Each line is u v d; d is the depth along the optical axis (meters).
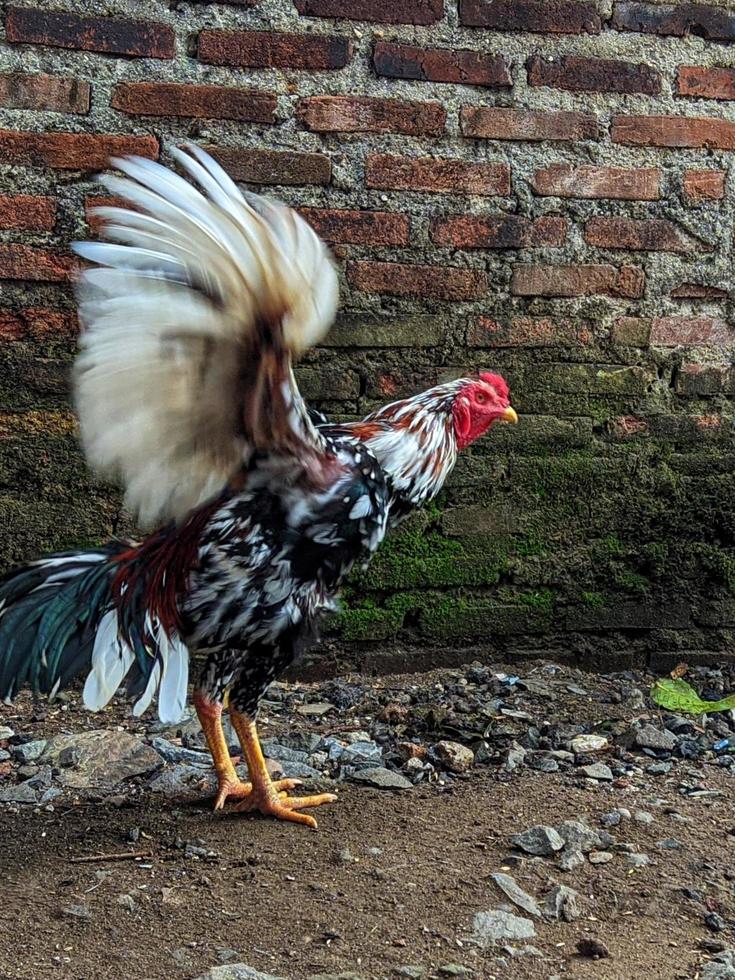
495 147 2.82
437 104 2.79
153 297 2.19
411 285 2.81
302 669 2.84
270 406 2.28
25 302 2.72
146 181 2.19
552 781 2.52
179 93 2.73
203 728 2.44
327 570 2.39
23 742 2.59
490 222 2.82
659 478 2.90
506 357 2.85
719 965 2.13
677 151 2.87
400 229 2.80
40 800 2.43
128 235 2.20
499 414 2.54
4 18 2.67
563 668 2.91
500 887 2.25
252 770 2.42
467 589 2.88
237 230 2.18
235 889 2.24
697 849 2.35
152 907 2.20
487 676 2.85
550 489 2.88
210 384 2.24
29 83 2.69
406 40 2.78
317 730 2.67
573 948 2.16
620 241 2.86
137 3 2.70
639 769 2.56
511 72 2.81
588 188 2.85
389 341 2.82
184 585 2.36
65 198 2.71
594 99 2.83
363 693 2.80
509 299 2.84
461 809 2.43
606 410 2.88
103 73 2.71
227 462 2.32
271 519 2.34
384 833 2.37
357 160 2.78
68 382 2.74
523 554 2.88
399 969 2.11
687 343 2.90
